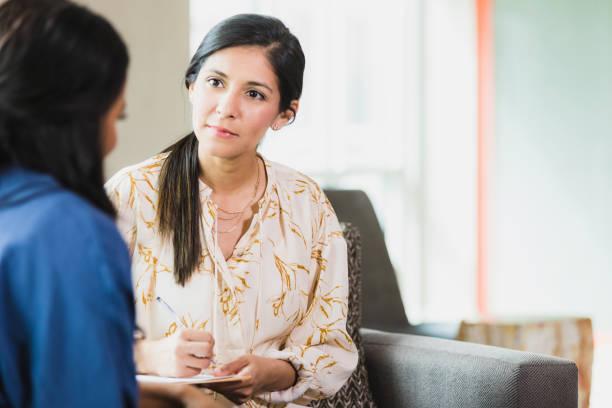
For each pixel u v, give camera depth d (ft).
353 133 17.70
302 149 17.11
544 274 18.65
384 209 18.12
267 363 6.19
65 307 3.56
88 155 3.86
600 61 18.56
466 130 18.40
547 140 18.60
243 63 6.15
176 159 6.47
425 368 7.34
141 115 10.78
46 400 3.51
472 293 18.65
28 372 3.60
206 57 6.24
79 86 3.79
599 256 18.56
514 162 18.60
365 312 9.79
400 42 18.03
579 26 18.56
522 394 6.72
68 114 3.78
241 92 6.19
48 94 3.75
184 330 5.76
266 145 16.63
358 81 17.71
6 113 3.72
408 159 18.20
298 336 6.68
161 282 6.31
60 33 3.76
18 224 3.64
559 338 9.95
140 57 10.73
